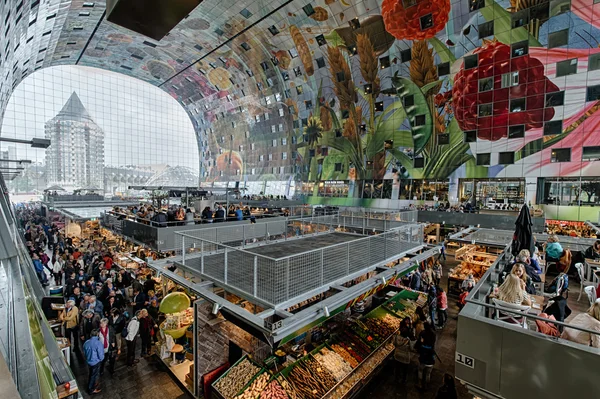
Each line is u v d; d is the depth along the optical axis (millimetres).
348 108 32969
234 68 39094
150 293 9922
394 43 26281
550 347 3699
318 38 29156
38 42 26891
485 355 4180
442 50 24688
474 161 24750
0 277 3488
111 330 8891
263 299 5180
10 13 11641
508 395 3992
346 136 33938
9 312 2637
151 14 1446
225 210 15898
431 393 6730
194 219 14242
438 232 22344
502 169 23328
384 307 9086
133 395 6691
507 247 9016
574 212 20328
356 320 8172
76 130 49594
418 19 23766
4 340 2150
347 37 27797
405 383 7113
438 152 26875
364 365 6793
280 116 41844
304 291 5555
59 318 8258
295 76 35469
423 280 11570
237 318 5027
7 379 1274
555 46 20422
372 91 30219
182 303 7418
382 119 30406
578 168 20172
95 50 36594
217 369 6520
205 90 47844
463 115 25016
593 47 19234
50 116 47469
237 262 7227
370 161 31984
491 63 22969
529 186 22125
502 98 22938
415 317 7504
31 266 7754
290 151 41625
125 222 15820
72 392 4027
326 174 36344
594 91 19453
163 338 8055
